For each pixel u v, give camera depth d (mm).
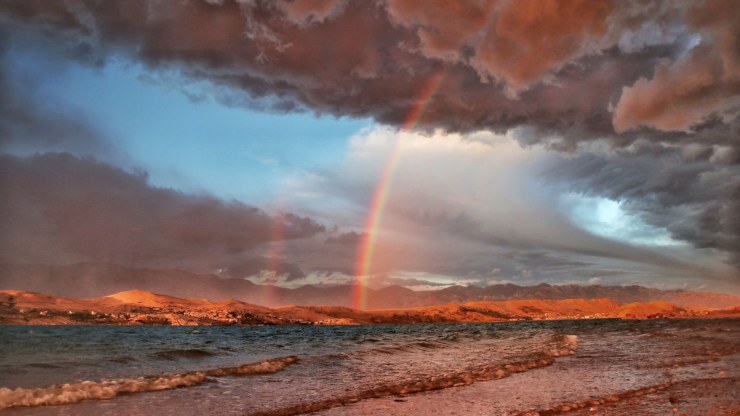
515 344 46062
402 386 18047
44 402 13672
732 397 15516
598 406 14047
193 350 35375
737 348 35562
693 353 32406
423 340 57344
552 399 15258
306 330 112000
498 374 21703
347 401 14844
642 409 13523
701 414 12781
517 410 13492
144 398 14867
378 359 30094
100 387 15789
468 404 14414
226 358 31453
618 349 37312
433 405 14234
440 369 24203
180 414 12617
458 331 99500
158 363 26969
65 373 21281
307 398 15336
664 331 70062
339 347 43500
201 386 17672
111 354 31188
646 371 22844
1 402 13258
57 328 90312
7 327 89938
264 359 30641
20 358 27547
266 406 13859
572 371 23047
